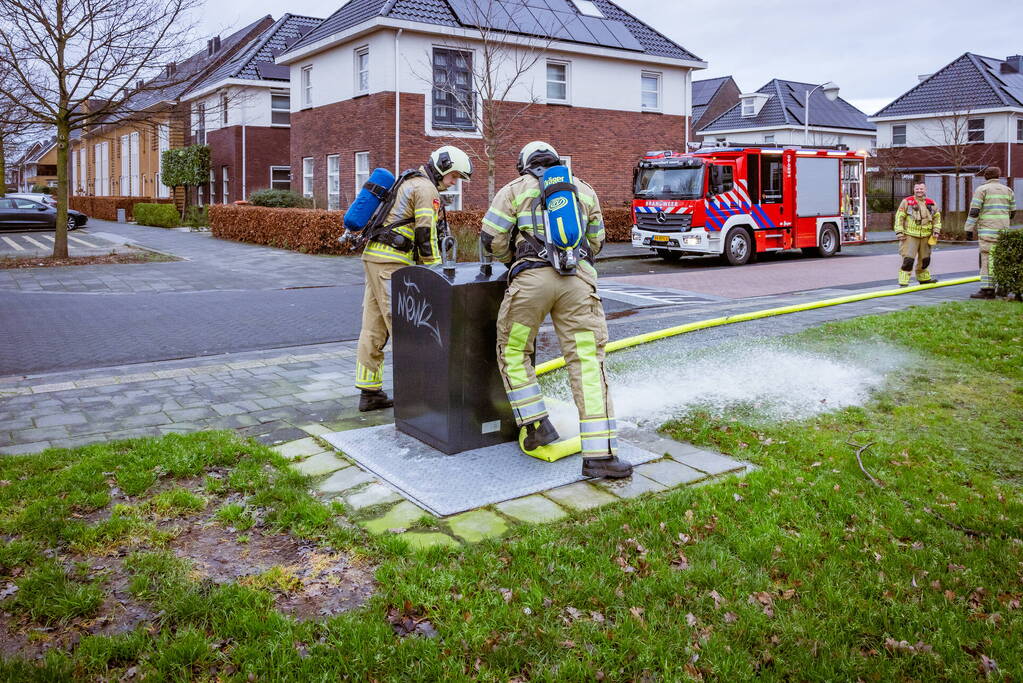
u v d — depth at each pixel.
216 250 20.44
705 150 18.58
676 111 27.30
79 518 3.74
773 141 46.06
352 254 19.11
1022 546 3.52
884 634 2.88
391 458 4.56
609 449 4.28
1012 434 5.06
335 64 23.91
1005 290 10.65
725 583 3.18
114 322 9.65
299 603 3.07
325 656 2.71
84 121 18.89
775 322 9.09
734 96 55.59
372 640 2.78
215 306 11.06
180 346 8.30
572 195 4.20
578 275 4.29
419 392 4.80
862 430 5.17
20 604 3.01
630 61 25.80
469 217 20.66
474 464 4.46
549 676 2.62
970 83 41.56
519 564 3.30
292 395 6.10
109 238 24.72
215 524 3.73
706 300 11.98
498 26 22.64
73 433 5.03
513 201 4.33
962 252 23.05
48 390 6.18
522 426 4.57
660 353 7.36
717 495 4.00
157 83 18.59
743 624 2.92
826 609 3.04
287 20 34.84
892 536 3.64
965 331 8.08
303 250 19.67
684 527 3.65
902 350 7.32
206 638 2.80
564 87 24.73
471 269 4.77
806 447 4.80
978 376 6.39
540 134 24.14
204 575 3.26
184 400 5.91
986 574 3.31
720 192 18.00
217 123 32.91
